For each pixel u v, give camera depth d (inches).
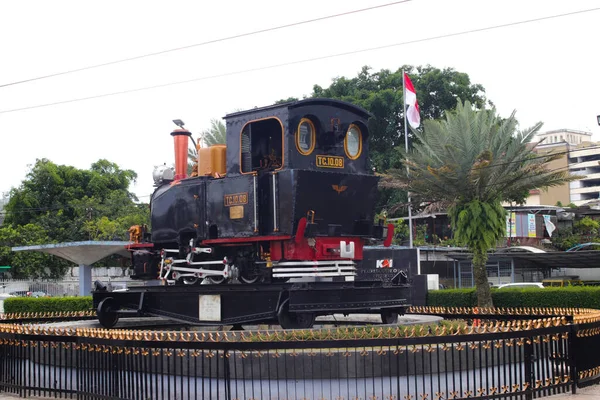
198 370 421.7
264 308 494.9
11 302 1151.0
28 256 1670.8
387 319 561.9
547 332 419.8
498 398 394.9
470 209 906.1
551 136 4589.1
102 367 434.3
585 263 1397.6
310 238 499.8
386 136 1616.6
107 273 1745.8
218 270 542.6
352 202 530.9
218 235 527.8
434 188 931.3
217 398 380.2
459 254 1362.0
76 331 454.6
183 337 407.8
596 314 482.0
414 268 1150.3
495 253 1322.6
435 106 1633.9
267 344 375.6
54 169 1915.6
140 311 580.1
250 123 517.3
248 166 519.5
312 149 512.4
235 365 386.9
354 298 499.5
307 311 472.1
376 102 1573.6
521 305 938.7
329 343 371.6
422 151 983.0
